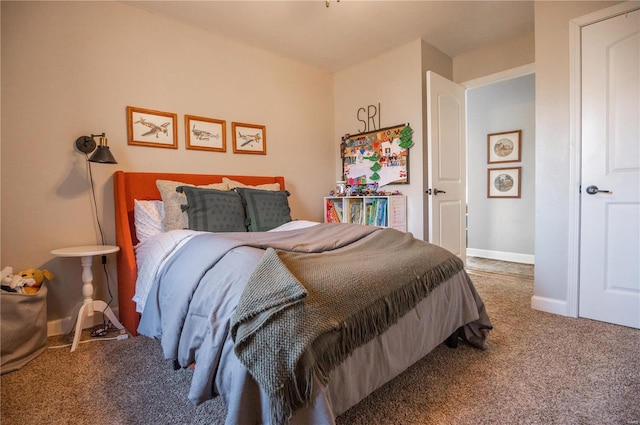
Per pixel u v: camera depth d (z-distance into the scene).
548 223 2.35
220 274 1.25
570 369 1.56
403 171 3.29
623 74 2.03
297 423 0.94
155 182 2.52
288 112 3.52
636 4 1.96
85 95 2.28
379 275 1.31
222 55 2.99
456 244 3.29
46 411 1.33
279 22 2.76
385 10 2.63
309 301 1.03
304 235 1.87
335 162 3.99
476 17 2.77
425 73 3.18
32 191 2.09
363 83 3.64
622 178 2.06
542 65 2.33
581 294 2.23
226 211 2.36
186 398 1.41
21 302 1.74
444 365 1.63
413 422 1.22
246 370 0.95
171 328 1.30
